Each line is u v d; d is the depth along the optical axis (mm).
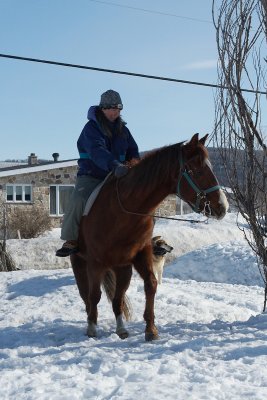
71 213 7340
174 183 6762
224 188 7504
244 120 7375
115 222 6809
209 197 6617
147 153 6922
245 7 7344
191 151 6695
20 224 27938
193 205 6707
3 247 15898
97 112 7387
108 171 7297
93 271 7125
